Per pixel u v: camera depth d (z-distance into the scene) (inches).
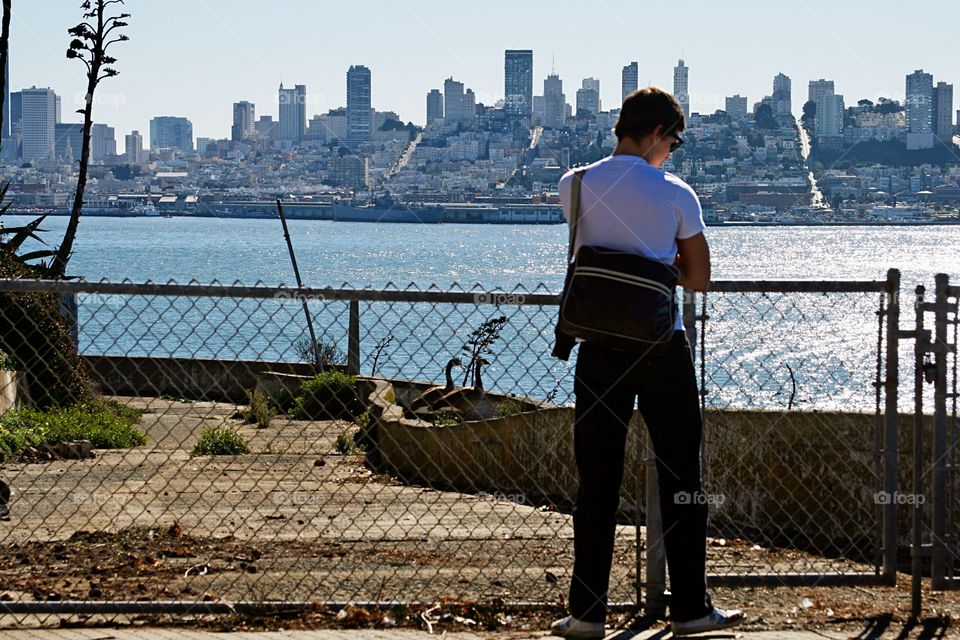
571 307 242.4
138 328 1818.4
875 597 290.4
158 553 330.3
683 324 271.1
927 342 282.7
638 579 275.3
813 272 5039.4
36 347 761.0
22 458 588.1
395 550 340.8
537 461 510.9
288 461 607.8
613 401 249.1
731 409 430.0
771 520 418.0
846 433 407.2
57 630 253.1
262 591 285.4
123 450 667.4
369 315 2065.7
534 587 293.3
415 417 660.7
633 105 251.4
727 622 256.1
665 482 252.7
